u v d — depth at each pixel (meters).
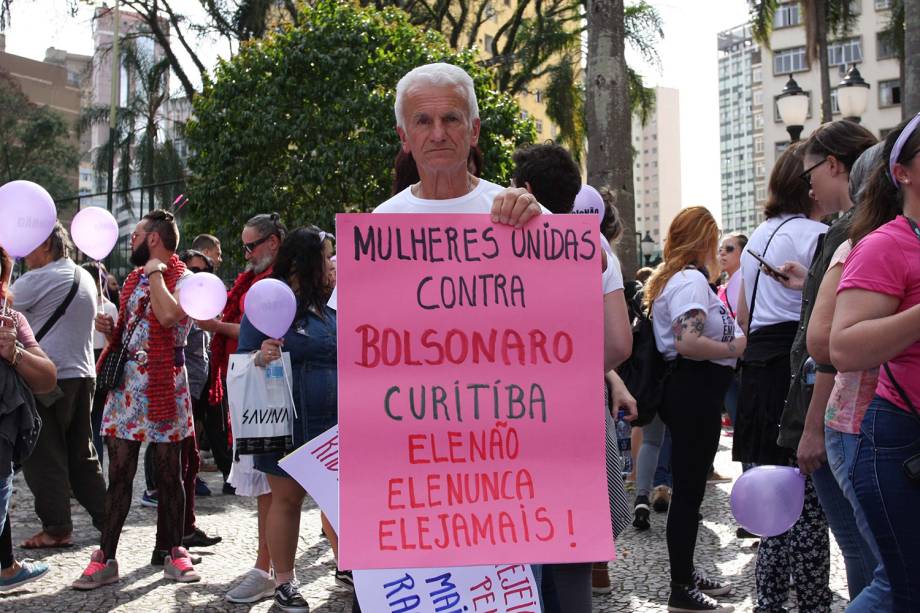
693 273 4.05
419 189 2.57
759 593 3.47
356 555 2.10
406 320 2.21
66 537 5.38
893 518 2.25
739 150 165.25
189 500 5.38
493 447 2.19
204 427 6.99
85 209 5.03
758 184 141.00
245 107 14.11
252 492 4.30
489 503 2.17
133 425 4.64
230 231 14.45
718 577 4.66
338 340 2.19
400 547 2.12
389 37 14.62
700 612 3.98
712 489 7.07
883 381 2.30
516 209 2.25
